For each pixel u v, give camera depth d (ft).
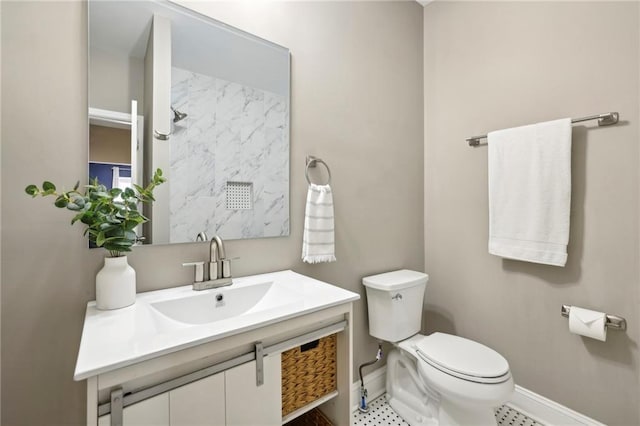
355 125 5.68
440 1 6.72
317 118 5.11
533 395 5.19
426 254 7.01
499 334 5.71
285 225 4.70
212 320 3.51
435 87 6.82
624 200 4.31
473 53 6.09
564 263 4.60
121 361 1.98
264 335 2.77
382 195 6.15
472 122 6.12
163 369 2.24
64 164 3.11
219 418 2.54
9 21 2.87
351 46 5.62
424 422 4.90
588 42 4.60
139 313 2.84
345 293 3.55
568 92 4.81
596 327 4.30
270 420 2.86
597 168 4.56
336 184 5.40
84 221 2.80
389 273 6.05
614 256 4.40
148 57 3.58
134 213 2.96
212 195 4.01
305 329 3.16
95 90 3.27
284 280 4.10
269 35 4.54
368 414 5.42
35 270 2.96
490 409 4.32
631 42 4.22
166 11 3.70
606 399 4.45
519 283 5.42
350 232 5.62
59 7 3.09
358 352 5.71
